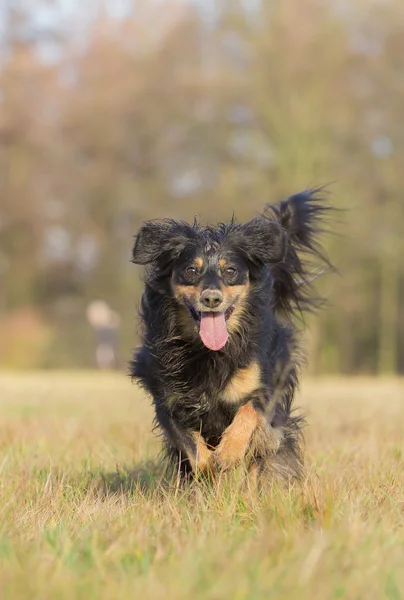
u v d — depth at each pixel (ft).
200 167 93.35
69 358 110.22
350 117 87.76
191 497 15.14
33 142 110.11
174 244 17.76
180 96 94.17
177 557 10.53
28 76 110.52
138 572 10.04
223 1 86.74
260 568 9.59
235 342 16.97
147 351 17.62
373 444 22.12
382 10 86.94
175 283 17.54
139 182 105.19
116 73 106.01
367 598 9.12
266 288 18.24
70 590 8.96
